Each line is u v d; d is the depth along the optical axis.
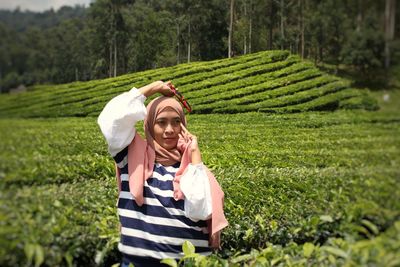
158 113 3.76
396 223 3.08
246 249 4.55
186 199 3.59
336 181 3.88
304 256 3.73
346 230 3.52
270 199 4.68
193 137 3.78
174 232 3.63
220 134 5.08
